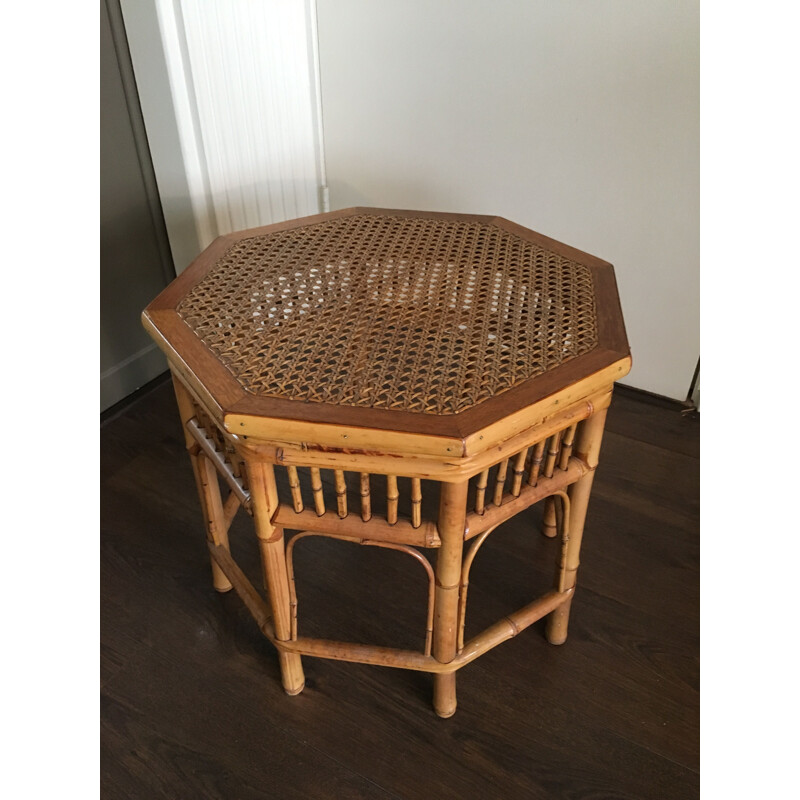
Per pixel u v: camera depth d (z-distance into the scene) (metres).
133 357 1.73
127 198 1.55
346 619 1.23
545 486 0.94
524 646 1.19
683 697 1.11
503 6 1.41
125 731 1.08
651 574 1.30
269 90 1.58
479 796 1.00
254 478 0.86
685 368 1.64
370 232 1.17
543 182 1.57
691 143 1.37
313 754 1.05
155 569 1.33
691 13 1.25
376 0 1.54
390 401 0.79
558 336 0.89
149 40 1.33
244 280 1.02
